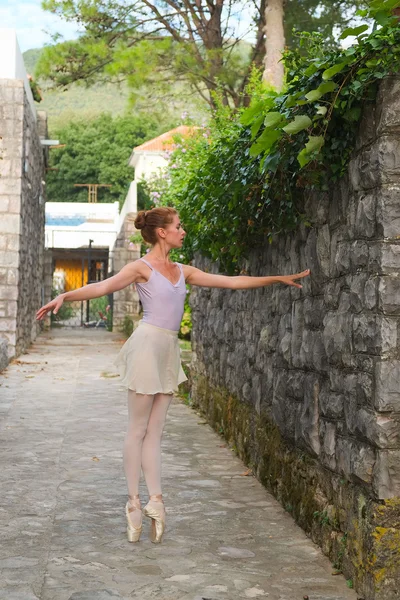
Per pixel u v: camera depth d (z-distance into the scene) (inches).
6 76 595.2
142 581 145.6
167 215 173.2
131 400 172.4
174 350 173.0
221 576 149.9
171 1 642.2
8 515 187.3
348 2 571.5
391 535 136.3
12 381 456.1
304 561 160.1
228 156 224.8
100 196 1876.2
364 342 142.1
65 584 142.7
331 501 162.7
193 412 353.7
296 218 182.9
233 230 238.1
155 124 1909.4
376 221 138.2
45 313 160.9
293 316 190.4
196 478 229.9
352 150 148.6
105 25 637.9
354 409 146.7
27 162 634.2
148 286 170.6
